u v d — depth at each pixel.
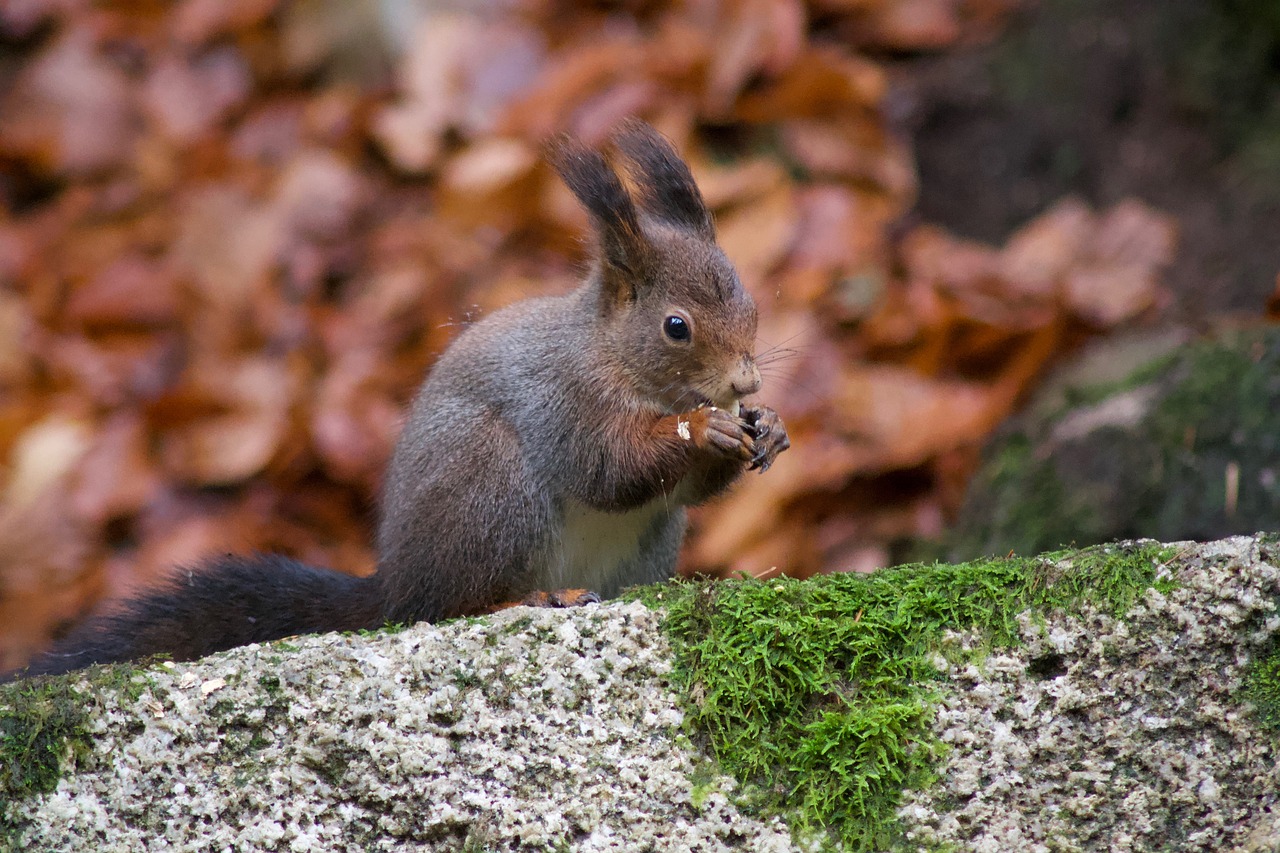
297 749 5.70
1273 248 11.78
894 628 5.80
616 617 5.96
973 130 12.98
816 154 12.47
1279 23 12.73
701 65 12.66
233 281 12.47
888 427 10.80
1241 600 5.64
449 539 7.43
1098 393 10.38
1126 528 9.52
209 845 5.62
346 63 13.95
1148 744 5.62
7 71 14.32
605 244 7.64
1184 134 12.71
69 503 11.23
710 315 7.51
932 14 13.70
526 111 12.49
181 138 13.70
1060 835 5.58
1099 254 11.89
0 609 10.70
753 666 5.78
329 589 7.81
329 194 12.81
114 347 12.34
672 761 5.75
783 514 10.62
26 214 13.59
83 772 5.65
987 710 5.70
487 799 5.69
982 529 10.09
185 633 7.67
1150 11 13.13
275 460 11.46
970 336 11.36
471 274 12.09
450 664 5.83
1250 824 5.52
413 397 8.86
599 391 7.59
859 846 5.61
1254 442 9.31
